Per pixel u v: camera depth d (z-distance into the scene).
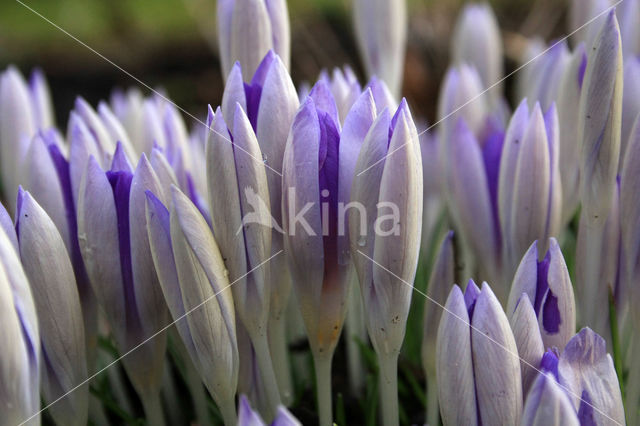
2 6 0.69
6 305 0.21
